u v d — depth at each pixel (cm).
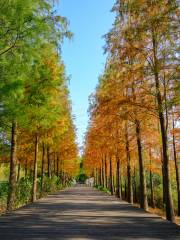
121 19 1392
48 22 1188
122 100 1433
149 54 1315
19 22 1084
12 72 1162
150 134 1909
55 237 763
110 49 1398
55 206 1631
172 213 1284
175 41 1213
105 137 2380
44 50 1343
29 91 1423
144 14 1270
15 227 913
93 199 2258
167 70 1319
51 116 1631
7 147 2038
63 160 4912
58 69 1842
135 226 949
